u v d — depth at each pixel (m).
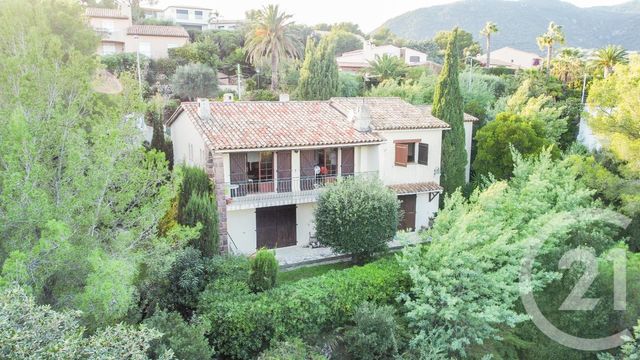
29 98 9.91
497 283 13.62
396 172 23.06
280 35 44.16
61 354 6.37
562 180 18.55
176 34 54.97
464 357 13.88
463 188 25.70
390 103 25.55
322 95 38.38
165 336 10.66
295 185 20.67
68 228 8.42
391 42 86.50
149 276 12.21
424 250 16.58
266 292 13.94
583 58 51.31
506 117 26.47
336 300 14.30
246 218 20.08
